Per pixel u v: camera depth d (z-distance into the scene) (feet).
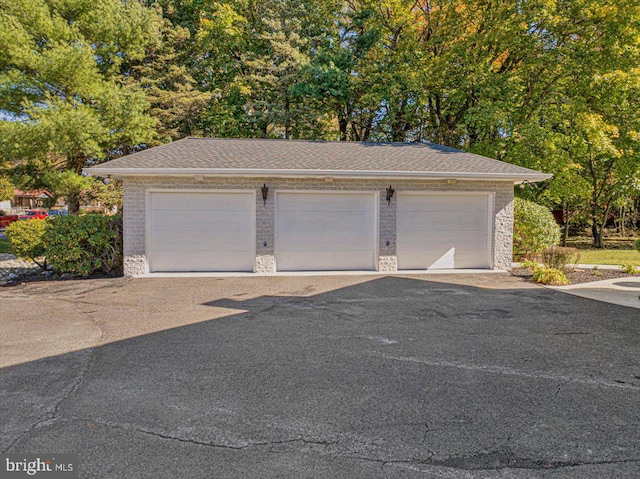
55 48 38.78
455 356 14.64
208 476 7.96
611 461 8.49
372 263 33.35
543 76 48.73
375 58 58.54
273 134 65.16
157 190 30.73
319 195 32.55
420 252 33.60
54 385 12.05
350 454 8.71
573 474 8.07
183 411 10.53
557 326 18.45
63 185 40.27
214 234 31.78
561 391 11.80
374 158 34.42
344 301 23.27
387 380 12.51
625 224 79.15
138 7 49.65
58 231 30.22
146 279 29.50
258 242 31.73
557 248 34.06
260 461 8.46
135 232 30.55
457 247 33.94
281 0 60.03
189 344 15.84
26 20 39.78
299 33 62.18
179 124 57.77
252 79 59.57
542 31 46.75
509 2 47.32
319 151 35.86
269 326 18.35
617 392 11.75
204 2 62.44
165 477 7.92
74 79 40.06
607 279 30.60
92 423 9.90
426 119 61.21
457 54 51.65
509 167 33.24
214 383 12.27
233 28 60.08
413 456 8.65
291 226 32.48
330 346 15.67
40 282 28.71
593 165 58.54
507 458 8.59
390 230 32.91
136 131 41.88
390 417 10.27
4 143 35.29
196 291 25.72
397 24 57.88
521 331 17.70
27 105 36.09
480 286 27.73
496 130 49.52
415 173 30.78
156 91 53.26
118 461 8.40
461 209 33.86
